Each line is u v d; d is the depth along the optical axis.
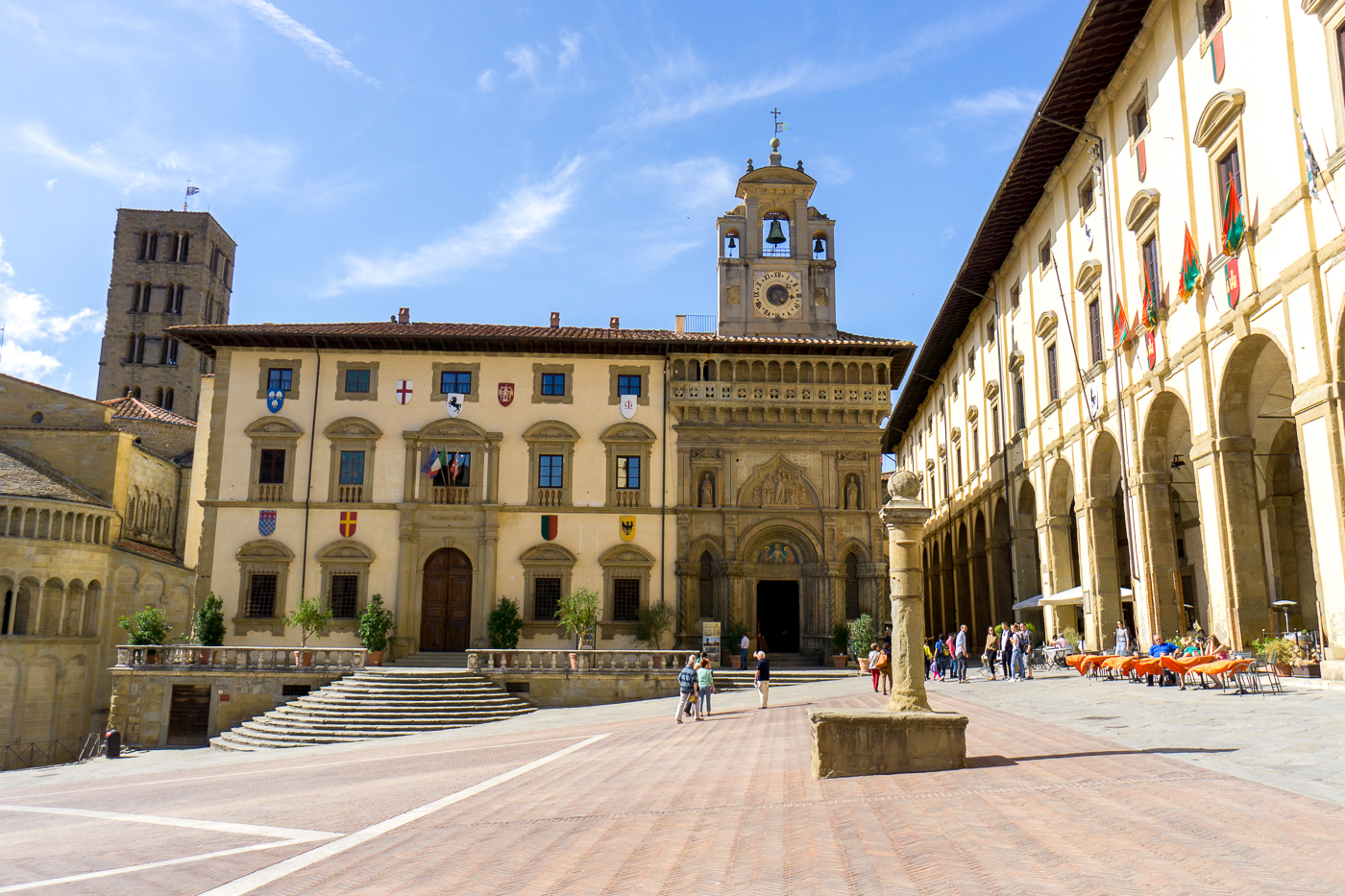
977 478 55.97
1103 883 7.70
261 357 50.28
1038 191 43.25
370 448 49.38
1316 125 22.81
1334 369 22.31
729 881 8.89
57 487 52.81
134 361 97.25
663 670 41.41
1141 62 32.72
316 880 10.73
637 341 49.47
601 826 12.62
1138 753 14.39
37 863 13.40
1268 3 24.80
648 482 49.41
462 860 11.22
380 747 30.80
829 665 46.94
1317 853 8.13
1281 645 24.78
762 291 52.88
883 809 11.53
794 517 48.91
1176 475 41.12
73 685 51.97
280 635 47.41
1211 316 28.31
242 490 48.88
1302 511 36.94
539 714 38.22
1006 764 14.08
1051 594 41.97
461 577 48.81
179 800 21.06
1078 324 39.03
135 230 99.44
